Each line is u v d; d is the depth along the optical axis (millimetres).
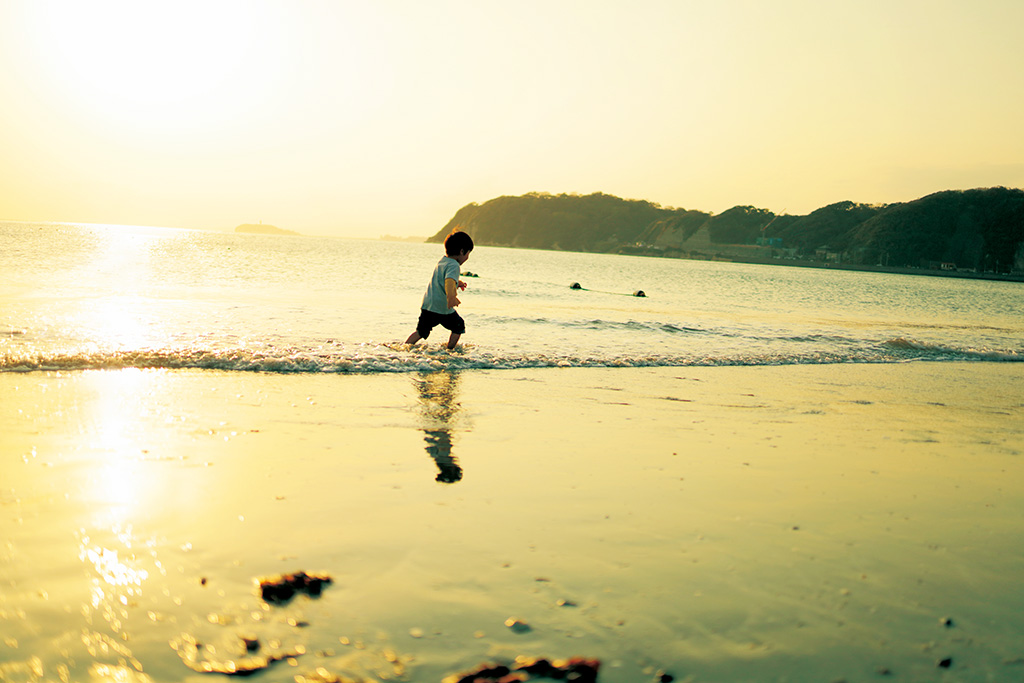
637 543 2281
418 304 13414
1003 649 1674
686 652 1575
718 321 13641
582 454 3525
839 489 3088
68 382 4926
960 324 18375
